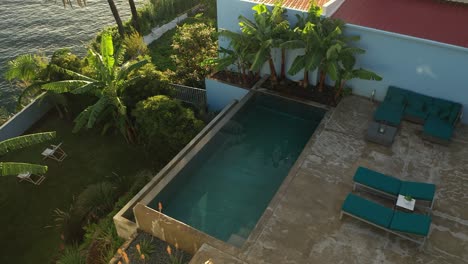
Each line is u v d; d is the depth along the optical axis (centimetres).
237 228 1219
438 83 1497
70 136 1870
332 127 1520
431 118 1474
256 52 1598
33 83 1816
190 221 1244
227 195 1343
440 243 1098
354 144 1440
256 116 1714
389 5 1706
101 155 1755
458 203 1214
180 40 2095
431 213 1182
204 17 2906
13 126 1870
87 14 3419
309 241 1108
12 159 1769
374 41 1523
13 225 1476
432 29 1518
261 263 1044
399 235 1099
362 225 1152
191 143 1495
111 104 1653
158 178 1366
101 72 1575
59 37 3116
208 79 1842
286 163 1472
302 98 1691
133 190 1457
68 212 1505
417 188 1175
